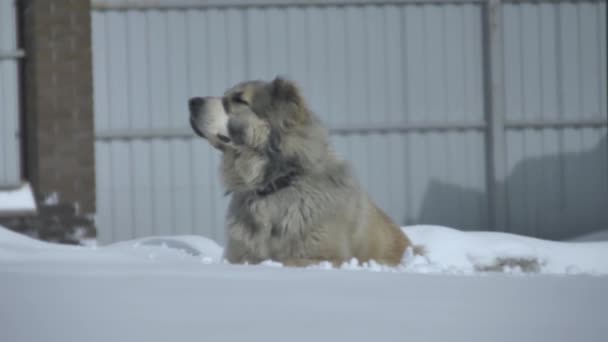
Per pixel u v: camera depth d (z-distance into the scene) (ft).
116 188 52.24
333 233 20.02
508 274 14.46
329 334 7.51
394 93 53.83
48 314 8.34
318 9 53.31
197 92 52.75
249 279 11.10
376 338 7.38
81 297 9.37
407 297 9.75
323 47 53.36
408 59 53.88
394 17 53.78
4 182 51.55
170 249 22.65
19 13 51.80
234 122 20.92
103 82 52.16
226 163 21.38
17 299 9.18
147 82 52.49
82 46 50.49
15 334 7.36
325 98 53.42
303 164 20.22
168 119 52.60
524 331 7.71
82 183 50.52
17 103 51.78
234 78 53.01
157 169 52.47
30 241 19.16
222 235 52.65
